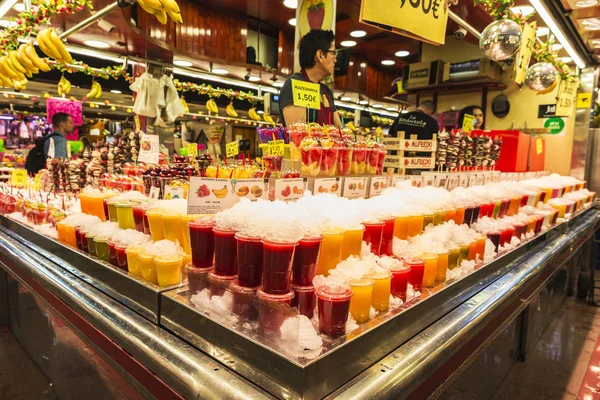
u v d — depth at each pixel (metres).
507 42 2.86
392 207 1.58
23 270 2.11
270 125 6.80
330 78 2.95
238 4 4.95
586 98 5.27
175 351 1.12
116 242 1.56
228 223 1.14
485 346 1.55
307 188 1.69
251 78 5.88
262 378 0.94
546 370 2.73
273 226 1.04
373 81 7.75
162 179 1.93
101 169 2.84
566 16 3.83
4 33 3.35
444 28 2.04
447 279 1.54
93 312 1.44
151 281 1.37
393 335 1.14
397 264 1.28
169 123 5.00
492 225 2.06
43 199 2.66
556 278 3.57
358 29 5.57
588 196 4.25
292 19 5.48
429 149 2.65
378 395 0.93
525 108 5.34
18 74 3.72
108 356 1.36
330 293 0.99
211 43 5.11
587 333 3.41
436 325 1.32
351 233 1.25
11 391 2.29
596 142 5.59
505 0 2.90
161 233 1.49
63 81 4.52
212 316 1.10
